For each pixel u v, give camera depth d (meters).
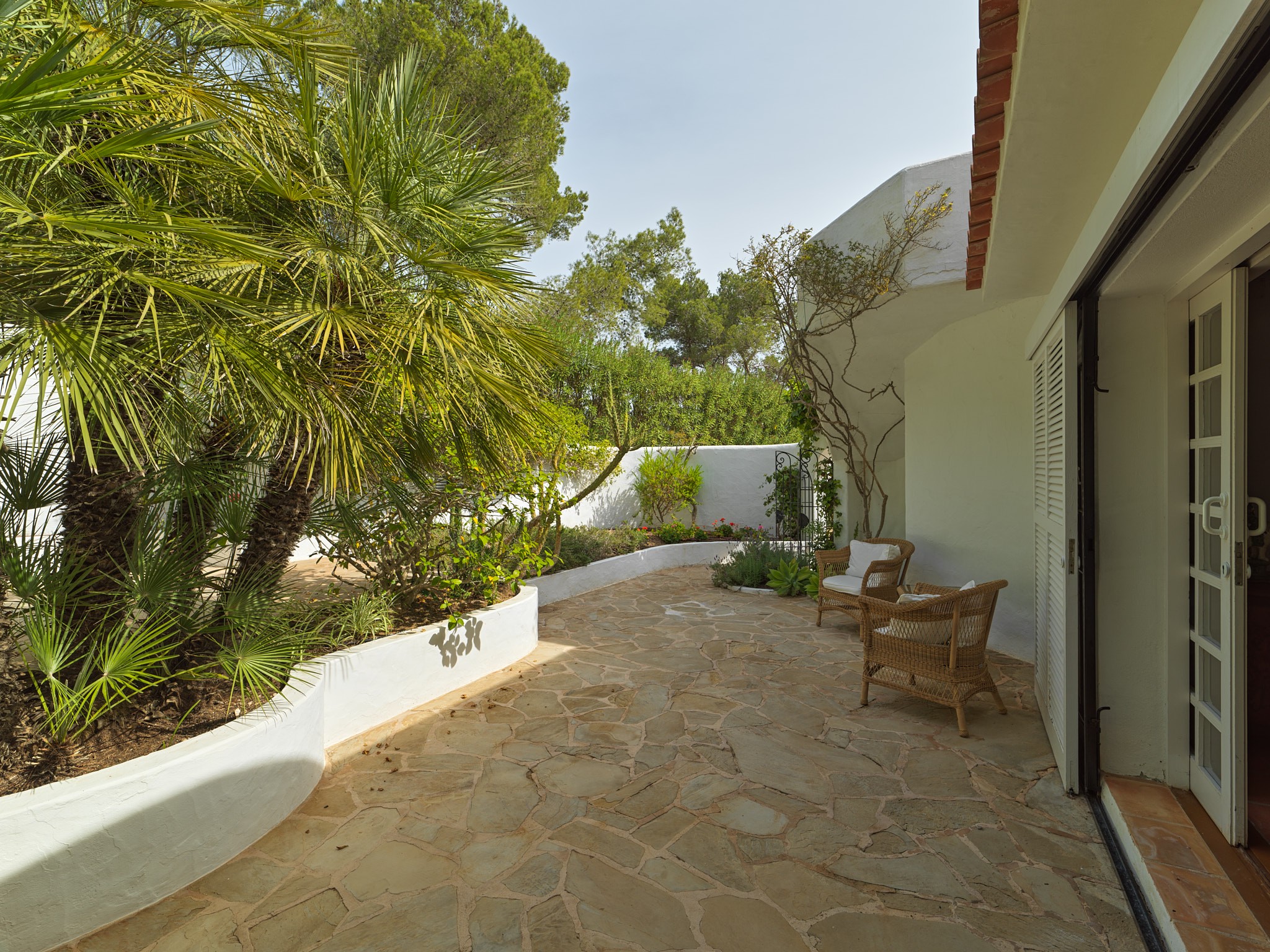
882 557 6.43
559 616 7.13
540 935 2.24
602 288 17.12
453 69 10.11
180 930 2.28
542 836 2.86
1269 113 1.34
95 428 2.72
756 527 12.12
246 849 2.76
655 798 3.19
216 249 2.28
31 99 1.81
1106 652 3.14
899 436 8.05
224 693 3.24
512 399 3.22
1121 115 2.19
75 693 2.53
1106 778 3.13
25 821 2.16
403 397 2.95
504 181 3.62
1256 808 2.72
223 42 2.83
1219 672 2.78
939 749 3.73
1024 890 2.47
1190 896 2.23
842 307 6.14
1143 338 3.01
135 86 2.50
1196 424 2.89
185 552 3.15
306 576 7.31
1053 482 3.56
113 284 2.15
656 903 2.41
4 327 2.00
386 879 2.56
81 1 2.46
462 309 3.00
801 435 13.54
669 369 13.60
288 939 2.23
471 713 4.31
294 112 2.88
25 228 2.14
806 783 3.33
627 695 4.66
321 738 3.41
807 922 2.30
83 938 2.24
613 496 11.55
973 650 4.09
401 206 3.09
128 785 2.37
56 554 2.76
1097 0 1.66
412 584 4.95
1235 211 1.99
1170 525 3.00
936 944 2.19
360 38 8.89
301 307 2.61
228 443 3.13
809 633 6.38
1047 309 3.56
